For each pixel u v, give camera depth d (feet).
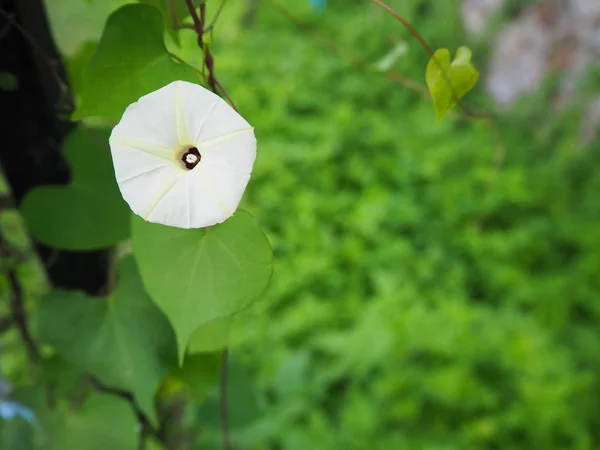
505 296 3.51
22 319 1.04
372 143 4.24
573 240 3.77
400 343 2.85
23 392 0.91
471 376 2.79
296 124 4.31
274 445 2.48
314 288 3.38
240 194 0.58
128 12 0.66
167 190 0.59
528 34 4.74
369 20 5.03
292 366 2.19
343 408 2.84
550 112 4.51
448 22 4.68
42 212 0.83
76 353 0.81
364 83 4.75
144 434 1.07
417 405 2.69
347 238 3.66
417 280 3.51
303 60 4.83
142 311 0.82
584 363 3.17
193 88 0.59
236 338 3.05
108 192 0.83
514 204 3.93
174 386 0.88
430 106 4.53
